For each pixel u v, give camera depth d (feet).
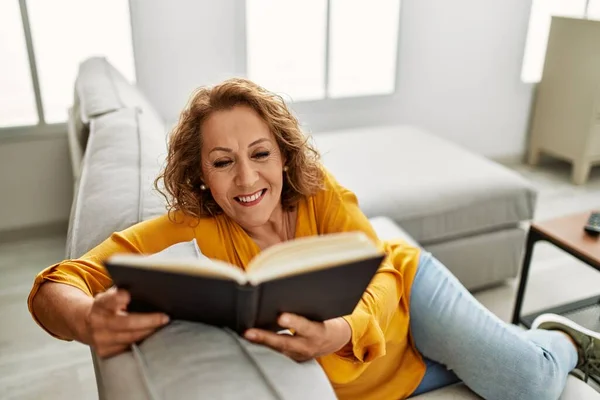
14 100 8.30
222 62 9.23
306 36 9.70
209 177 3.26
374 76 10.48
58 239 8.65
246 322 2.45
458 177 7.18
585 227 5.84
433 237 6.86
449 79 10.98
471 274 7.18
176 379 2.24
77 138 6.33
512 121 11.98
